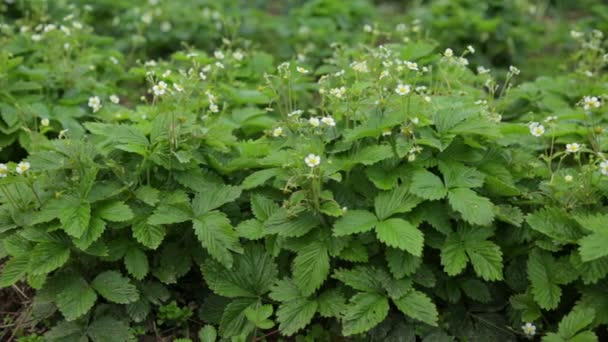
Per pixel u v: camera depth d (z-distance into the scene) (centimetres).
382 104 96
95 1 164
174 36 156
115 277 91
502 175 95
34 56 128
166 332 94
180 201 92
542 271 90
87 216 88
